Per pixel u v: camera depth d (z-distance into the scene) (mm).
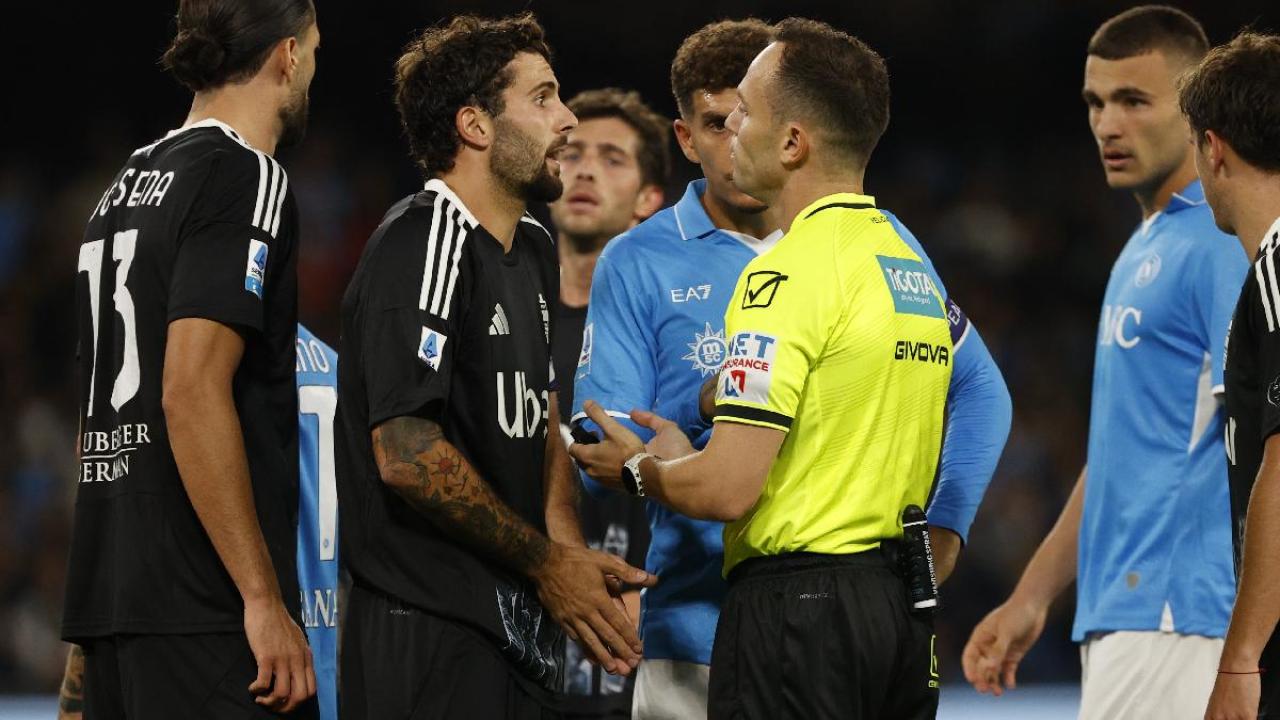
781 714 11336
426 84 12367
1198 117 12516
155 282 12023
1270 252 11594
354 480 12102
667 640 13844
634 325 13875
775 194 12164
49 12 50469
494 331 12148
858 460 11477
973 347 13898
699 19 51750
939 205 56125
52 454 45188
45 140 51812
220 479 11578
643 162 19078
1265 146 12055
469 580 11906
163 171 12242
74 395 47250
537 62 12508
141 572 11977
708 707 11891
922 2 54312
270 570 11875
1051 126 57406
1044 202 56219
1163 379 15383
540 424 12570
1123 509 15672
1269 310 11477
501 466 12188
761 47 13688
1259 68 12125
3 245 49625
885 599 11469
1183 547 15141
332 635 14531
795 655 11312
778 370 11117
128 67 51781
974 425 13797
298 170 51156
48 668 40188
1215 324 14812
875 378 11461
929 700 11953
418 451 11406
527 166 12344
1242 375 11930
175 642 11961
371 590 12031
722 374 11391
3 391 46594
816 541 11445
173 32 49656
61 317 49094
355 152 52406
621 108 18922
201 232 11844
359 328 11883
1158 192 16078
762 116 11961
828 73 11805
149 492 12031
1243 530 12000
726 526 12086
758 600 11547
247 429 12289
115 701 12453
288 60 12812
